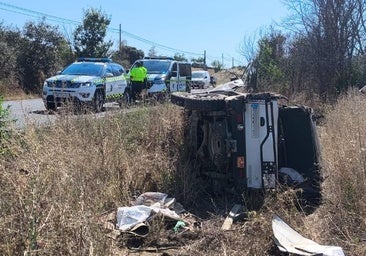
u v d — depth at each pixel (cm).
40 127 688
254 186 638
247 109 638
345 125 818
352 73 1962
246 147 637
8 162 513
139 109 907
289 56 1997
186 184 671
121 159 684
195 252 491
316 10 1988
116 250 465
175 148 757
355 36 1977
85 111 835
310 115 695
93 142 702
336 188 602
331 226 546
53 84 1355
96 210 488
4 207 406
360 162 598
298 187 654
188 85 2050
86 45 3572
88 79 1411
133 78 1698
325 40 1967
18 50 3328
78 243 405
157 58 1947
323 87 1931
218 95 715
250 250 484
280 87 1844
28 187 431
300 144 686
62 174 482
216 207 643
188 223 577
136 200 628
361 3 1967
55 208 414
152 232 527
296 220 562
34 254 369
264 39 2020
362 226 523
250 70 1852
